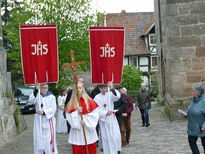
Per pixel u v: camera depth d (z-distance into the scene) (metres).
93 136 5.69
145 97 11.70
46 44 6.72
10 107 10.82
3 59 10.69
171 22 13.06
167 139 9.16
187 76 13.04
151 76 28.25
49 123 6.77
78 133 5.65
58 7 21.27
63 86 23.34
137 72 28.44
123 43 6.73
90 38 6.65
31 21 21.58
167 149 7.90
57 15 21.44
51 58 6.75
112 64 6.70
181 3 12.96
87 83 28.19
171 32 13.08
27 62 6.70
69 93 7.61
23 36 6.64
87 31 21.72
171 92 13.30
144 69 34.91
